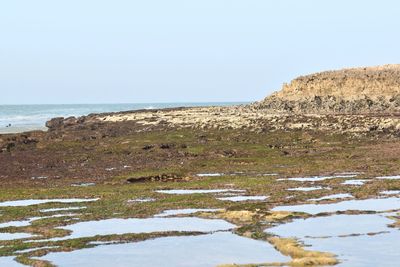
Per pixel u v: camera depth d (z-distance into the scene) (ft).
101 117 558.97
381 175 254.68
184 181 254.47
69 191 234.38
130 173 275.80
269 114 488.85
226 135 385.91
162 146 351.67
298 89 587.68
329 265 129.08
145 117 508.12
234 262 134.00
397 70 587.27
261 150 334.85
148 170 282.56
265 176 258.98
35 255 142.31
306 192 217.56
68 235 162.71
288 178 252.83
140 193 225.35
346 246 144.77
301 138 369.50
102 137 410.11
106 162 314.76
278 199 205.87
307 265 129.29
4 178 276.41
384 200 203.41
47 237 160.56
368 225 167.02
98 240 156.35
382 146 340.18
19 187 249.96
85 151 352.28
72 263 135.33
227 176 261.03
